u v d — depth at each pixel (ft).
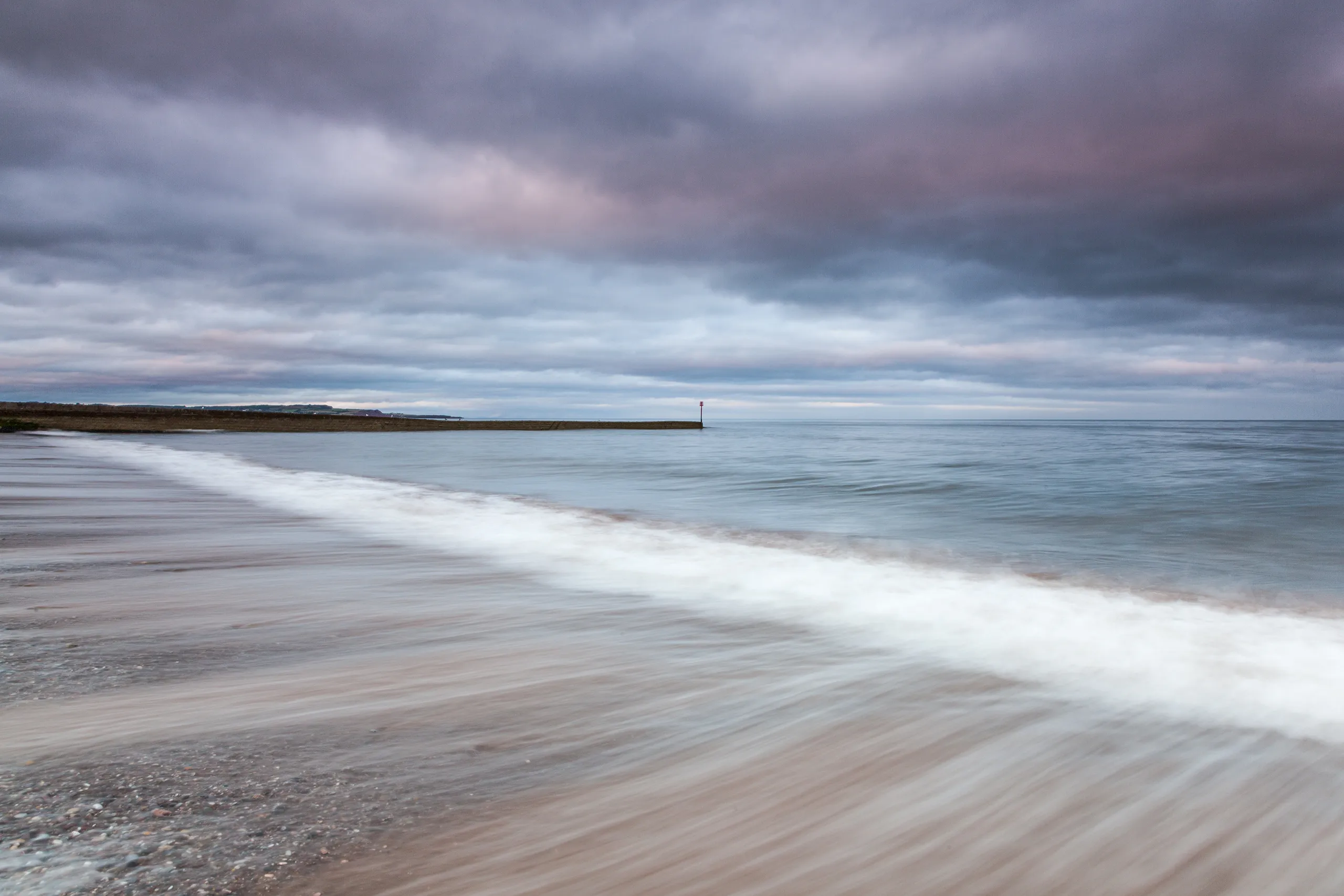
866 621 18.47
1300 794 9.46
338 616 18.49
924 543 34.50
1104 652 15.80
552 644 16.17
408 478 73.15
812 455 126.82
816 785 9.63
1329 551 32.55
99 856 7.55
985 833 8.53
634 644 16.28
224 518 37.55
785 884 7.49
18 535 30.55
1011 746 10.93
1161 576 26.43
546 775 9.81
